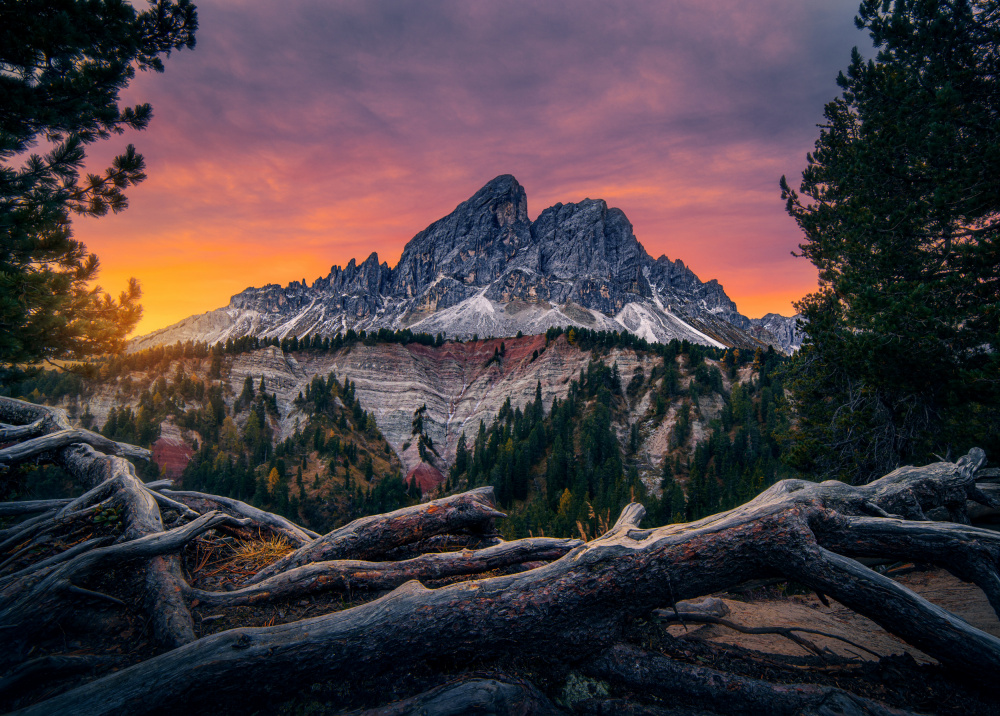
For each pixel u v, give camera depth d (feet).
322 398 647.15
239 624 15.89
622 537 16.93
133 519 19.71
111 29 32.01
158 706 12.08
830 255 59.62
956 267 38.99
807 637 21.22
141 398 573.74
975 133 41.78
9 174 30.60
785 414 59.57
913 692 13.73
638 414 529.45
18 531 18.97
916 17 48.14
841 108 60.08
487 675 14.06
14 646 14.25
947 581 30.86
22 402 32.50
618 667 14.65
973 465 19.25
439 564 18.54
